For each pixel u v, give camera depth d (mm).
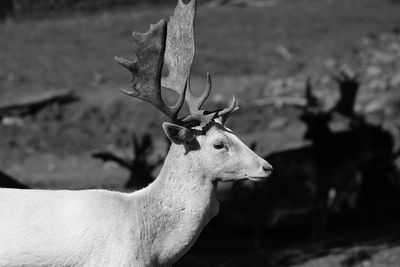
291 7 51500
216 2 52375
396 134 32125
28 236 10195
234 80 39062
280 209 23609
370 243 22250
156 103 10641
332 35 46000
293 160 23797
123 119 35000
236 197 22609
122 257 10461
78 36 43812
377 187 26672
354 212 25438
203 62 40844
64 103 35906
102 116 35094
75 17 47625
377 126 25812
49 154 32531
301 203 24000
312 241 23156
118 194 10828
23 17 47094
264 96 37219
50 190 10641
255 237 22344
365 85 38938
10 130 33938
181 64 11312
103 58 40938
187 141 10508
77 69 39562
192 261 20969
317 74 40062
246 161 10516
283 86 38125
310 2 53438
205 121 10547
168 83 11305
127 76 39250
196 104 10906
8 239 10164
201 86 37594
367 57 42875
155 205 10703
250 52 42719
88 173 29719
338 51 43562
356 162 24703
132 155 31797
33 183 27891
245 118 35250
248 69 40625
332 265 20266
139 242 10602
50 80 38219
